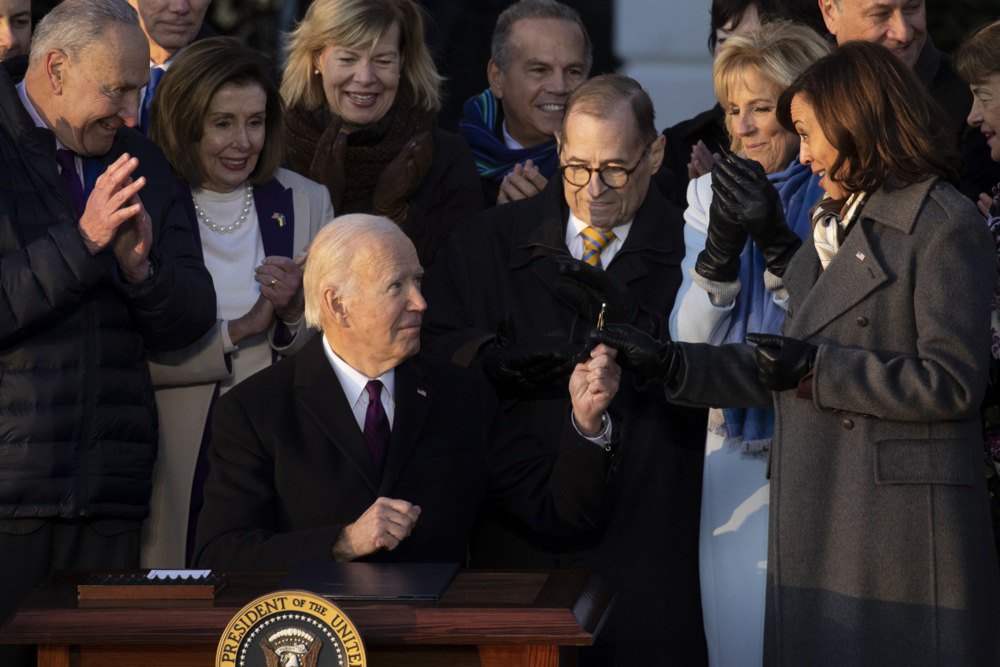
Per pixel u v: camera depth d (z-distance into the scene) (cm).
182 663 1091
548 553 1553
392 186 1817
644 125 1591
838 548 1284
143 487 1537
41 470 1465
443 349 1595
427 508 1386
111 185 1448
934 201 1260
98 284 1511
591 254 1612
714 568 1504
